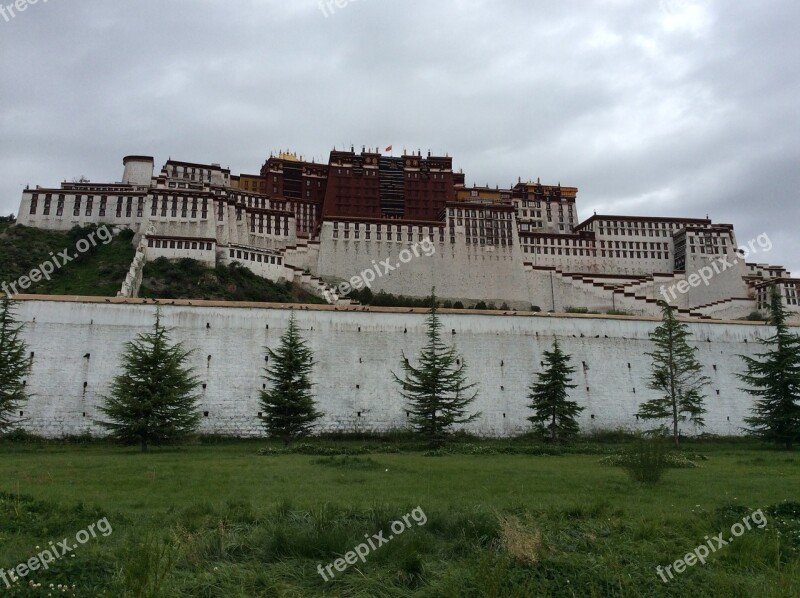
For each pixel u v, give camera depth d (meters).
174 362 41.97
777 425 49.56
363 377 53.91
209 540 14.22
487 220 114.75
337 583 12.65
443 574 12.98
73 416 47.62
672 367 53.06
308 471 28.17
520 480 25.70
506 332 57.50
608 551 14.52
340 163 137.88
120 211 103.50
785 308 106.62
